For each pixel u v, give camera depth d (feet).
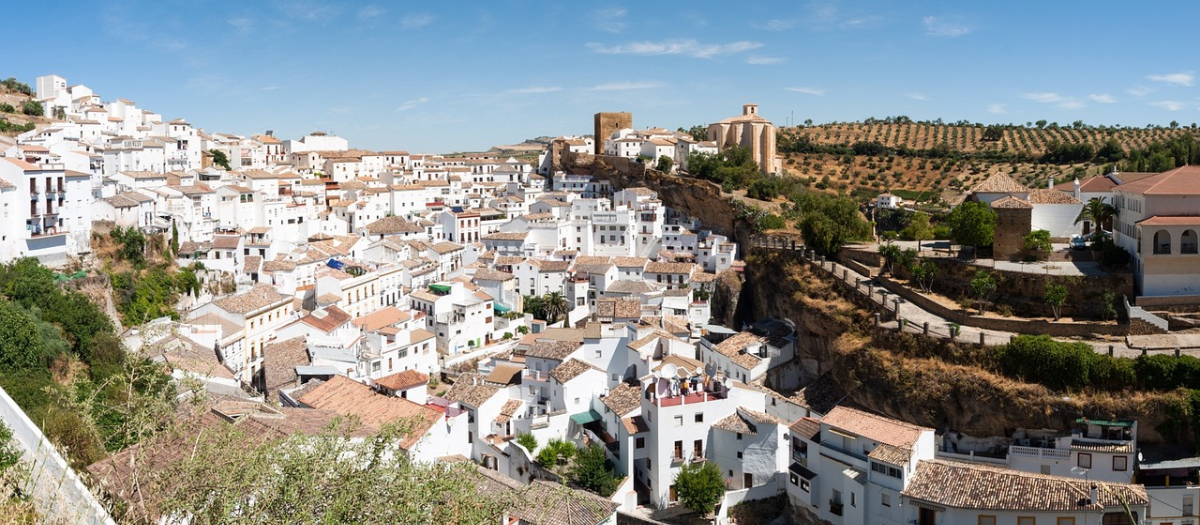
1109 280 341.82
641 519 286.87
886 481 266.36
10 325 255.91
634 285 538.88
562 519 229.86
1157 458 282.36
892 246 425.28
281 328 395.75
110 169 585.22
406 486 123.85
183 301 431.02
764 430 313.73
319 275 464.65
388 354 391.86
